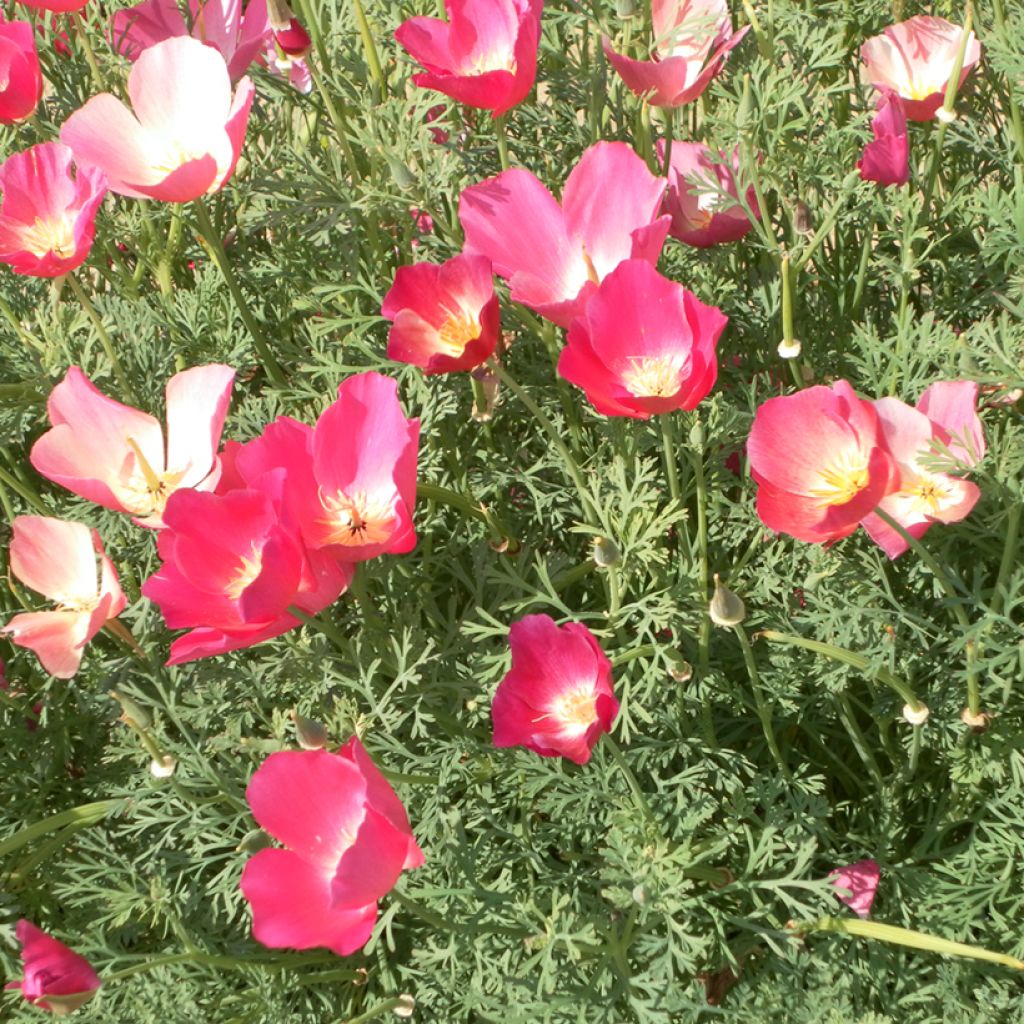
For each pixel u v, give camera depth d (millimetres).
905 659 503
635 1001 452
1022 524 485
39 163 530
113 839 551
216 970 497
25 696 578
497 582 528
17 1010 476
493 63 534
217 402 450
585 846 502
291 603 394
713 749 517
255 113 659
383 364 563
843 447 426
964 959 490
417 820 508
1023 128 638
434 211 571
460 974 485
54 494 622
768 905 478
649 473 508
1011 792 497
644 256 441
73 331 580
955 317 619
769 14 591
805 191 580
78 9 566
